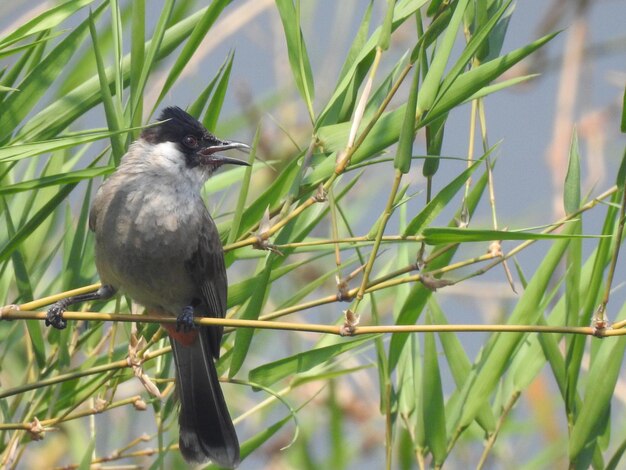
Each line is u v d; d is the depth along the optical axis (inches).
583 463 351.9
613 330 292.5
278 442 436.5
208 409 349.7
